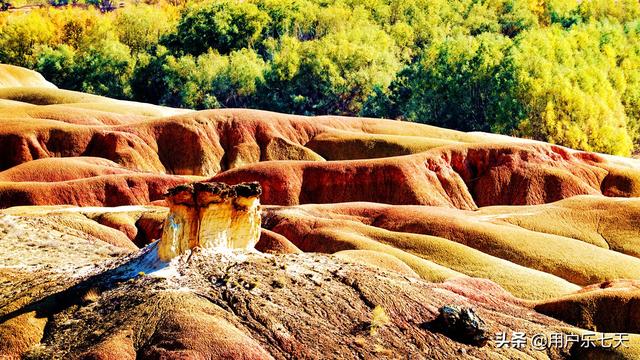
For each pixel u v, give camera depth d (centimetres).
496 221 6844
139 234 6097
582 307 4147
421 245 5816
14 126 9438
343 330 3209
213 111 10612
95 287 3394
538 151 9506
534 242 6078
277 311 3206
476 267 5453
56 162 8594
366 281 3572
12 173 8281
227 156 10162
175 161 9906
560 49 13450
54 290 3441
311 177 8638
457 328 3338
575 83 12112
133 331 3039
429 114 13262
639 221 6675
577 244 6100
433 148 9850
